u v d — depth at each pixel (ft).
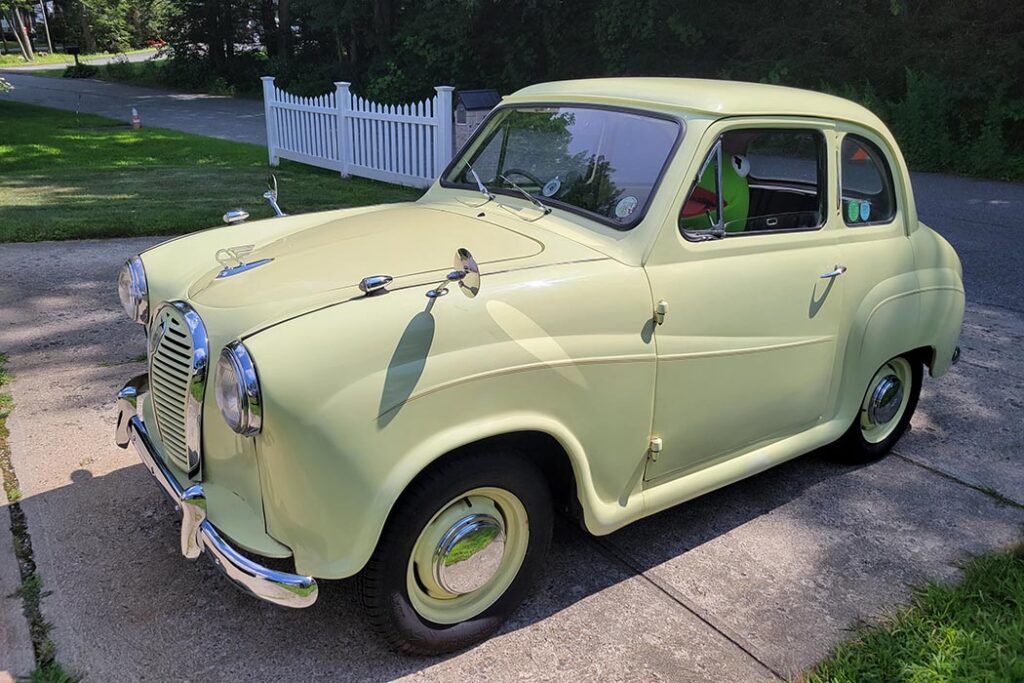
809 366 11.69
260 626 9.45
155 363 9.35
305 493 7.61
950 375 17.79
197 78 103.50
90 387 15.46
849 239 11.96
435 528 8.55
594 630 9.64
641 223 9.71
